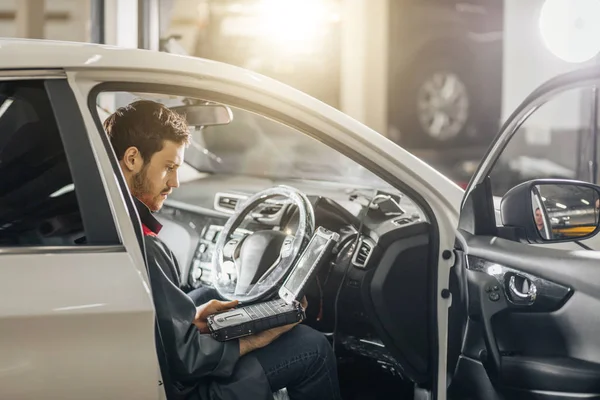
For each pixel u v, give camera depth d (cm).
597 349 246
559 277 254
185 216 406
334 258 326
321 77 981
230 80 248
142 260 219
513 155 912
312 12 956
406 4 1002
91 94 227
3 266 207
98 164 221
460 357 279
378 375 339
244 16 927
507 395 264
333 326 337
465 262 276
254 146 680
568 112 859
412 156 279
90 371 207
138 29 627
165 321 238
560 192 275
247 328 251
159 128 258
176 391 242
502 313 266
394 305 303
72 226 218
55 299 205
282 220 341
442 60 1027
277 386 264
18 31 752
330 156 626
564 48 574
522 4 984
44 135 223
